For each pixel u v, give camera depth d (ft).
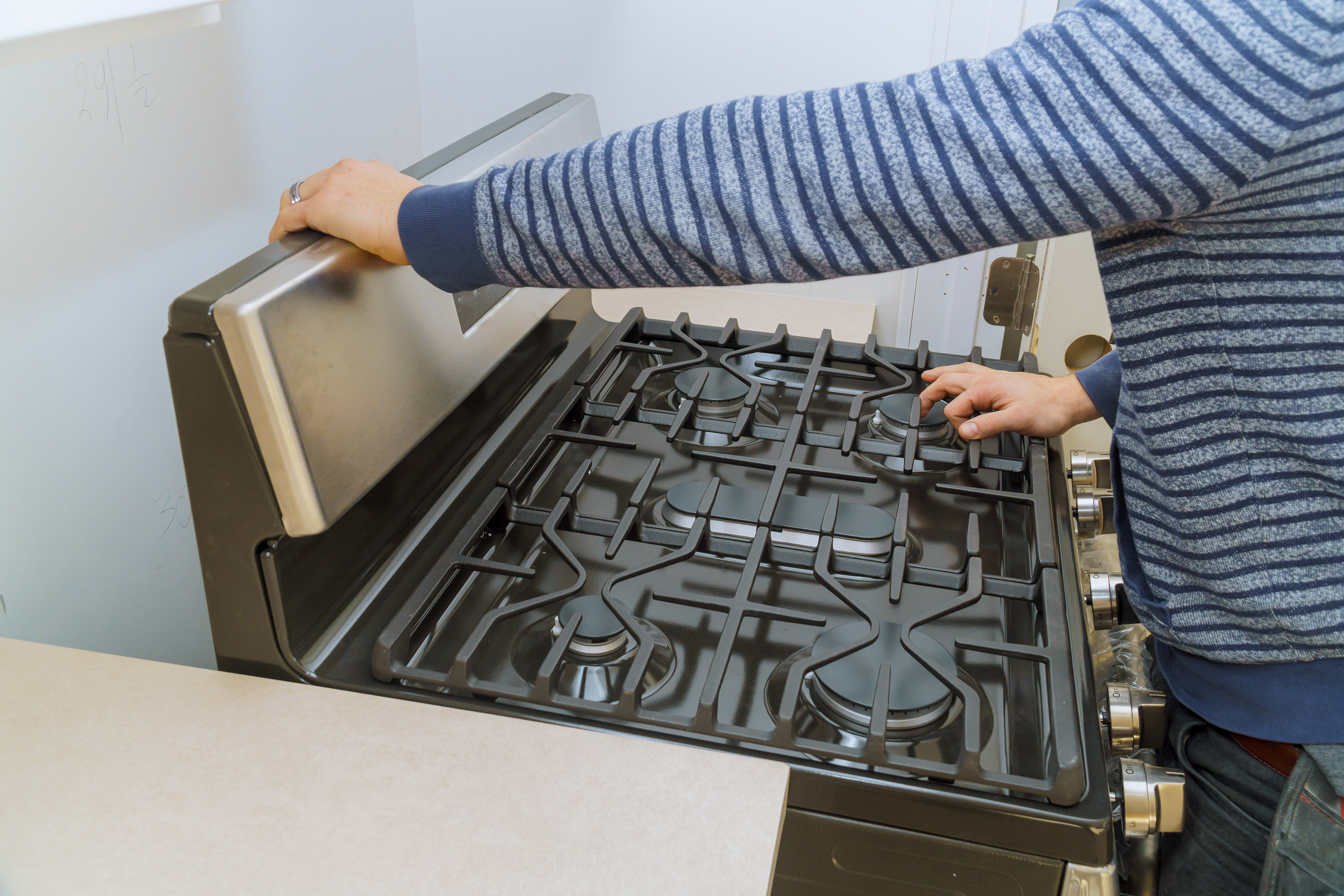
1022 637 2.36
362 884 1.58
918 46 4.37
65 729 1.91
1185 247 1.91
